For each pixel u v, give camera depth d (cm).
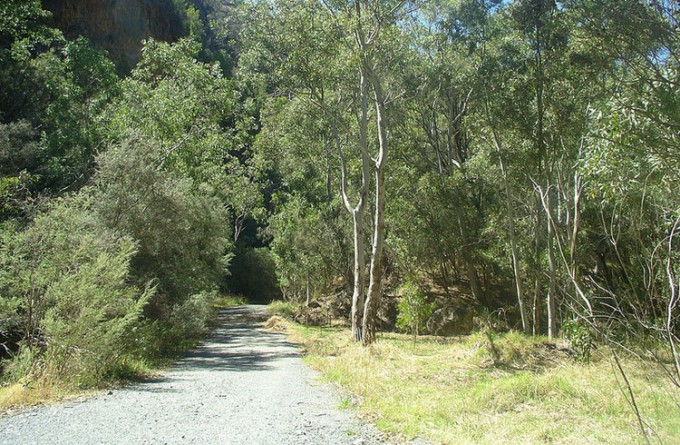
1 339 1177
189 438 580
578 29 1312
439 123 3119
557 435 618
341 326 2830
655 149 924
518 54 1794
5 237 1008
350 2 1756
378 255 1819
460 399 835
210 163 2653
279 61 1800
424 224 2697
